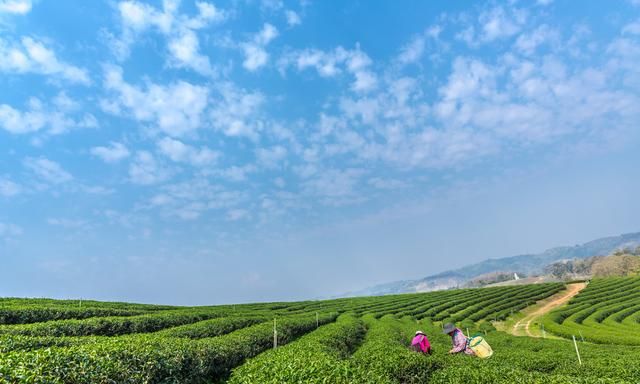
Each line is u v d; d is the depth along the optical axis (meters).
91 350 10.65
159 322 26.14
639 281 89.44
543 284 96.44
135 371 10.76
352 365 12.50
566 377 11.05
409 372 13.27
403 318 52.59
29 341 13.65
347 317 42.97
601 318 57.59
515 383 10.12
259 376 10.83
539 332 51.69
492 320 61.69
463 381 10.92
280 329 25.11
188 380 12.98
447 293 89.31
